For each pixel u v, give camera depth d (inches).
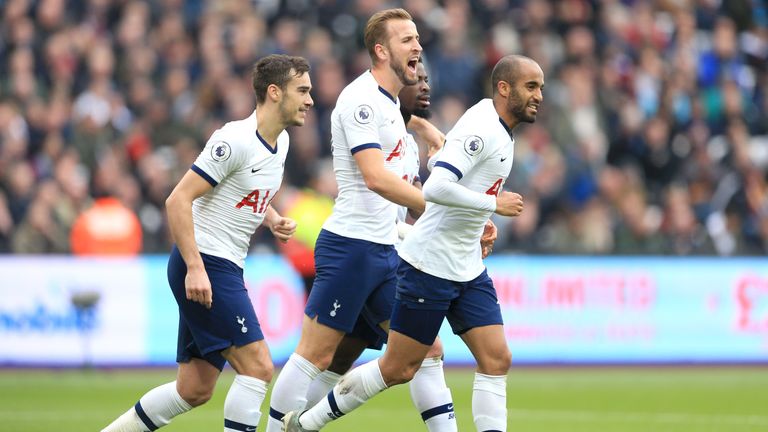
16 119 1987.0
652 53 2364.7
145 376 1700.3
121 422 918.4
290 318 1802.4
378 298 965.2
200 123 2044.8
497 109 891.4
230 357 896.3
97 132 1995.6
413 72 945.5
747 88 2422.5
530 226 1963.6
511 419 1304.1
